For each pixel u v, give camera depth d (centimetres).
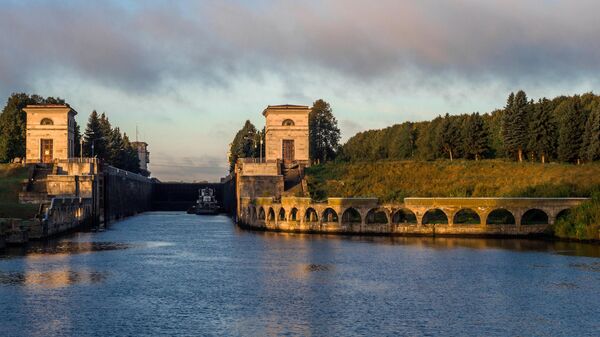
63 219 11744
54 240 10556
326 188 13850
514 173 13538
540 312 5056
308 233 11419
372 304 5338
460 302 5409
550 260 7662
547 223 10369
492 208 10269
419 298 5569
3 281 6300
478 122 17050
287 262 7694
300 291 5888
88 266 7369
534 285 6119
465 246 9125
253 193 14362
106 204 15712
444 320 4812
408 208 10631
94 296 5628
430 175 14100
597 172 12625
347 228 11012
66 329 4538
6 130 17212
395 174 14400
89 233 12088
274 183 14388
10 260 7838
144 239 10788
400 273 6831
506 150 16238
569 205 10044
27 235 9931
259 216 12675
